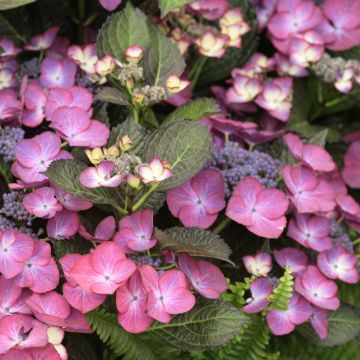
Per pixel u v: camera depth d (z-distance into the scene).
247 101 1.06
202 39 1.04
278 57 1.12
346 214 0.97
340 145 1.16
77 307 0.81
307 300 0.90
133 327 0.81
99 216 0.94
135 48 0.95
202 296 0.85
